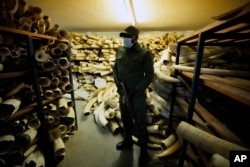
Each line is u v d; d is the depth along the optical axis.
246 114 1.36
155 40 3.92
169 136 2.00
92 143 2.12
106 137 2.27
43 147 1.66
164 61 2.72
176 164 1.73
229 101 1.64
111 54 4.25
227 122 1.28
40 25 1.58
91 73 4.33
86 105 3.19
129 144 2.03
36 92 1.50
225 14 0.76
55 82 1.87
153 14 3.17
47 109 1.88
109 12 3.15
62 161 1.79
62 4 2.80
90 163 1.76
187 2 2.57
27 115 1.52
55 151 1.70
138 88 1.58
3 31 1.12
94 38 4.20
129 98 1.66
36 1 2.67
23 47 1.53
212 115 1.38
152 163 1.76
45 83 1.72
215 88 1.06
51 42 1.77
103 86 3.90
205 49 1.99
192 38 1.49
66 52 2.09
